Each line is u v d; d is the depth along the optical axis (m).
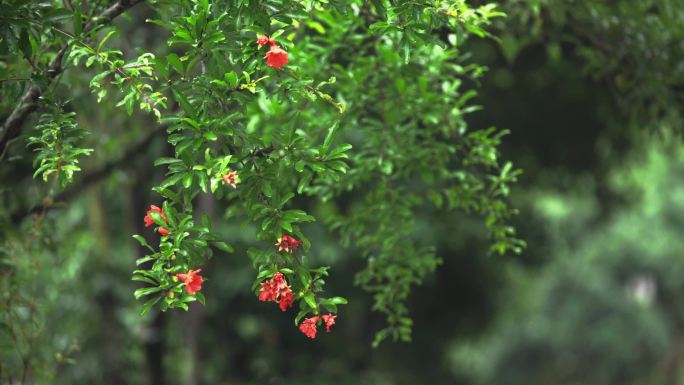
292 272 4.38
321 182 6.92
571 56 9.27
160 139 11.54
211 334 17.70
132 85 4.23
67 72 6.36
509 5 7.50
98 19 4.89
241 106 4.32
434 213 16.08
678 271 39.91
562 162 17.19
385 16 4.52
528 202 19.08
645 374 40.53
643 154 17.14
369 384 19.53
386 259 7.02
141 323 12.94
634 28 7.80
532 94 15.20
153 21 4.25
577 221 37.94
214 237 4.36
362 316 19.91
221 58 4.27
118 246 14.73
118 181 9.91
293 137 4.45
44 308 7.61
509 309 24.23
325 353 19.02
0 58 5.29
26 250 6.78
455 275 19.59
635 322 39.81
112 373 13.19
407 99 6.52
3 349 6.56
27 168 7.93
